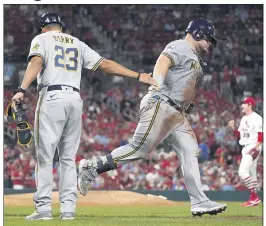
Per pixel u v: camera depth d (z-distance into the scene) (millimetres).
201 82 79125
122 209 30734
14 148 61375
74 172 21781
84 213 26859
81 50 21781
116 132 67500
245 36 85812
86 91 76375
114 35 87312
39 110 21156
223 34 85625
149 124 22594
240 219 23391
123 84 77188
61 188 21750
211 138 66062
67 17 87625
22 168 58656
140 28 87812
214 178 58406
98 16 88125
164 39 87500
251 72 81750
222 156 62250
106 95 76188
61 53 21297
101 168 23250
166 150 62062
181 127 23016
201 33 22797
